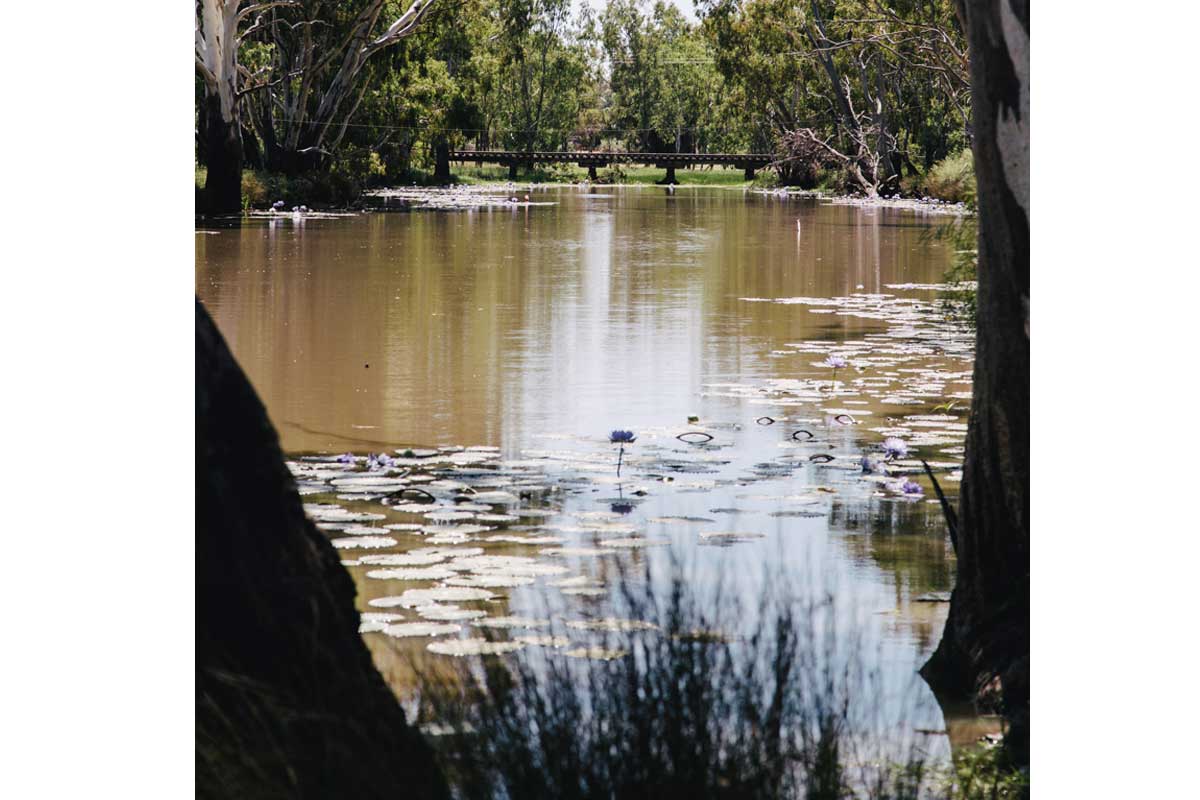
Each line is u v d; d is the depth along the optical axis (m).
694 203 53.25
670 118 110.00
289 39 43.81
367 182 56.09
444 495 7.50
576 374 11.99
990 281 5.02
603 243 29.27
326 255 24.69
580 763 3.36
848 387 11.36
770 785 3.37
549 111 97.56
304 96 43.28
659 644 3.82
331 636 3.63
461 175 83.12
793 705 3.80
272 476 3.65
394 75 50.53
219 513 3.57
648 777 3.30
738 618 4.26
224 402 3.61
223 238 28.56
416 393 10.96
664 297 18.62
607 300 18.14
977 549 5.04
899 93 60.81
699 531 6.75
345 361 12.62
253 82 40.31
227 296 17.89
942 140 60.44
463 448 8.81
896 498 7.52
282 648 3.56
